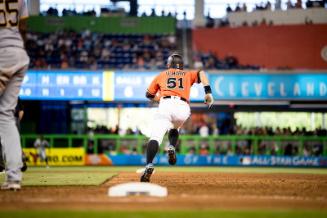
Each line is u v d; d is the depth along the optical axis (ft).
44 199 19.19
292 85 82.58
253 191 23.47
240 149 85.20
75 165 82.38
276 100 82.89
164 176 39.27
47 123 88.33
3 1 22.66
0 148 35.35
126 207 16.76
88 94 81.25
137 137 84.28
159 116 27.91
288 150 84.64
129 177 38.04
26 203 17.85
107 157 83.10
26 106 88.02
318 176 41.68
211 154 83.71
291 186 27.25
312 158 81.97
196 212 15.60
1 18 22.66
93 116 88.74
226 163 83.10
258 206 17.30
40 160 81.15
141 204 17.61
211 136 83.41
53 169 63.87
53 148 82.23
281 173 50.37
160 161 82.64
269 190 24.12
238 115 89.10
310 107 86.84
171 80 28.30
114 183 29.84
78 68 87.10
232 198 19.86
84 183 29.12
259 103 84.02
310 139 83.46
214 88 83.05
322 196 21.56
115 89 81.25
